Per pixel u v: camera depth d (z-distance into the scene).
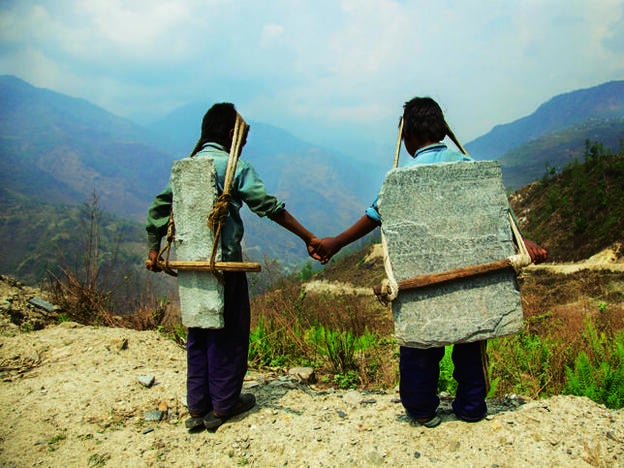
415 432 2.76
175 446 2.87
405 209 2.61
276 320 5.98
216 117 3.14
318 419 3.05
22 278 95.12
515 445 2.53
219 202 2.81
